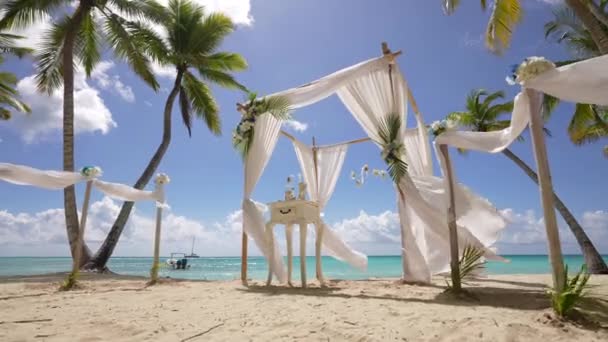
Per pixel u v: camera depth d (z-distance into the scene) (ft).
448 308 11.23
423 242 20.88
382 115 17.87
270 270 18.53
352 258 23.53
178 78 47.85
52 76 41.01
